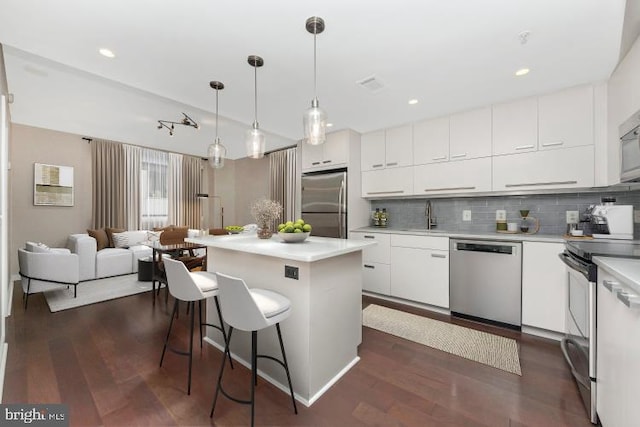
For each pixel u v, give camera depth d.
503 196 3.18
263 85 2.51
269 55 2.03
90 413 1.52
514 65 2.14
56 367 1.96
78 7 1.54
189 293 1.76
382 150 3.77
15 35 1.80
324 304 1.78
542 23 1.65
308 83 2.46
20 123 4.23
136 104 3.31
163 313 3.01
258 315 1.37
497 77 2.34
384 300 3.45
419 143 3.44
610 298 1.30
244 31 1.75
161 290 3.84
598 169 2.39
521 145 2.76
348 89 2.58
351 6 1.52
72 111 3.60
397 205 4.00
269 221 2.36
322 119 1.93
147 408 1.57
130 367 1.97
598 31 1.71
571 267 1.75
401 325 2.71
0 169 2.03
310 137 1.95
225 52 1.99
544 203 2.93
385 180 3.74
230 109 3.11
